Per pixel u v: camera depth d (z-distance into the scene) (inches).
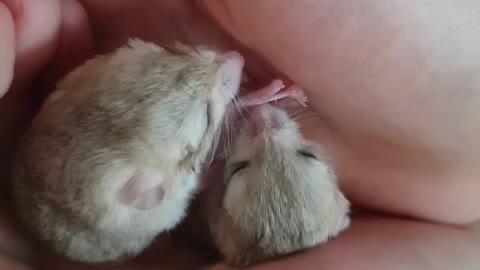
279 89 3.8
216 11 3.7
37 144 3.5
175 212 3.9
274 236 3.8
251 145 3.9
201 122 3.6
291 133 3.9
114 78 3.5
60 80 3.7
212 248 4.1
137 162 3.4
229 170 3.9
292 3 3.4
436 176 4.0
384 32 3.3
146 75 3.5
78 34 3.8
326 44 3.5
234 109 3.8
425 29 3.3
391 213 4.4
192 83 3.6
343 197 4.1
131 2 3.8
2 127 3.8
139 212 3.7
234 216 3.8
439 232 4.0
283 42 3.6
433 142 3.8
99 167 3.4
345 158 4.1
